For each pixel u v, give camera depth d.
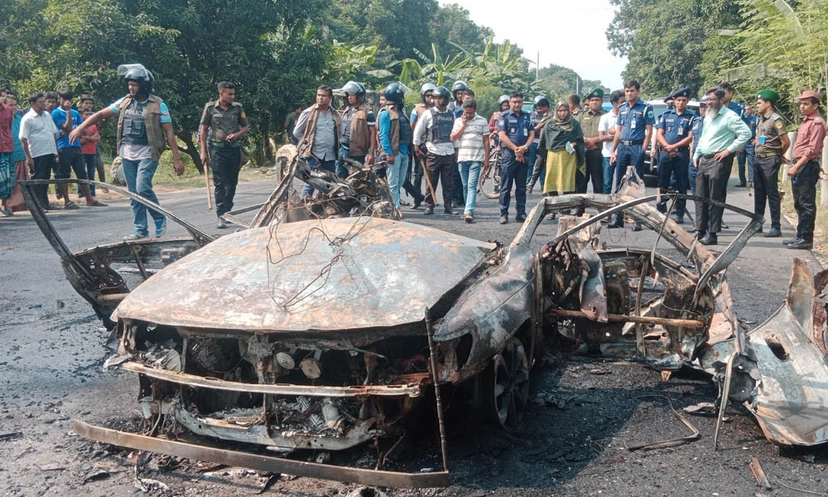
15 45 18.61
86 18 20.66
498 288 3.51
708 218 9.24
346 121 10.60
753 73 16.12
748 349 3.64
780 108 16.67
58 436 3.75
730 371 3.59
